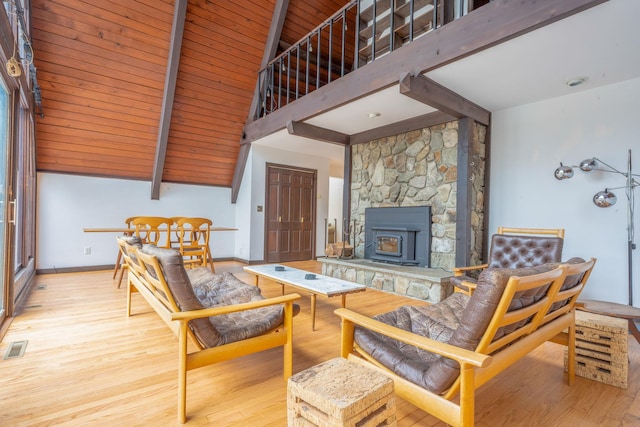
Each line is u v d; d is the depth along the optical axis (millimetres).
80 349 2352
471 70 3043
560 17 2213
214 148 6070
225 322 1945
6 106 2826
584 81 3279
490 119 4246
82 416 1594
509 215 4086
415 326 1893
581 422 1614
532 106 3900
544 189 3811
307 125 4836
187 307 1630
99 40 4113
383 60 3385
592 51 2686
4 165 2830
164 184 6059
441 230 4211
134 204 5781
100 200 5473
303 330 2832
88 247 5363
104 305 3420
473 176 4031
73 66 4195
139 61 4469
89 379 1941
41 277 4793
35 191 4910
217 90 5301
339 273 5082
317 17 5391
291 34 5430
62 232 5156
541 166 3836
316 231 7355
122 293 3914
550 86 3402
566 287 1730
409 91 3102
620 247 3289
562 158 3680
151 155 5617
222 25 4680
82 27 3953
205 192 6508
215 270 5711
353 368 1050
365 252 5168
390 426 967
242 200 6605
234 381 1964
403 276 4082
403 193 4707
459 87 3445
